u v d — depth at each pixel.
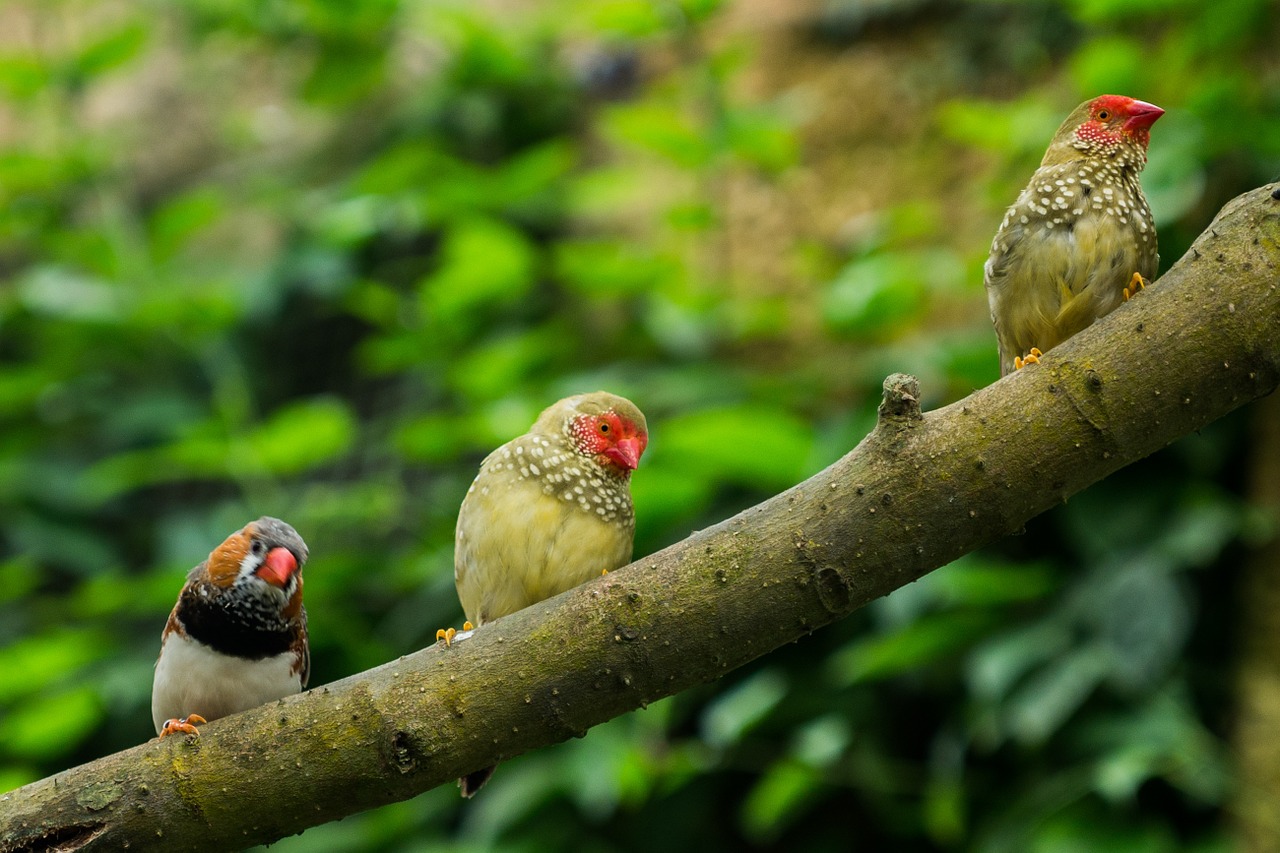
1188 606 9.09
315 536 12.07
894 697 10.11
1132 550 9.45
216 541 11.80
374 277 13.99
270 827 4.82
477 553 5.91
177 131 15.79
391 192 12.70
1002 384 4.68
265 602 5.61
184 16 14.98
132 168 15.52
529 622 4.81
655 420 11.18
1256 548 9.48
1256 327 4.47
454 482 11.88
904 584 4.71
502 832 10.39
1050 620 9.48
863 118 12.73
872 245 11.02
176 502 14.00
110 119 15.94
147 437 13.88
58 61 13.59
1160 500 9.59
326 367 14.46
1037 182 5.82
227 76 16.05
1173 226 10.10
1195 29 10.28
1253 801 8.90
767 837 10.33
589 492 5.92
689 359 12.02
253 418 13.99
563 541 5.82
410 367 12.55
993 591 9.45
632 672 4.71
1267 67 10.34
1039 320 5.74
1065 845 8.90
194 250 14.71
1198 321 4.52
